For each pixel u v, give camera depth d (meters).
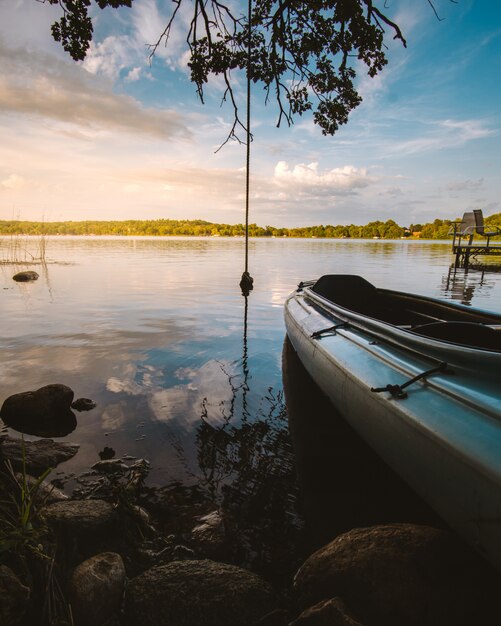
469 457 1.60
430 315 4.45
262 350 5.42
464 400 1.91
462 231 15.38
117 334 6.16
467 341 2.73
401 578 1.57
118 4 4.20
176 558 1.98
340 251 28.44
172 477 2.64
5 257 21.19
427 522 2.30
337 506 2.40
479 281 12.29
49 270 15.17
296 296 5.83
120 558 1.82
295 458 2.91
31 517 1.82
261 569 1.93
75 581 1.65
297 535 2.16
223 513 2.29
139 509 2.24
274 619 1.60
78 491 2.48
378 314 5.26
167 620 1.58
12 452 2.80
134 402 3.78
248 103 7.05
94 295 9.65
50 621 1.50
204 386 4.20
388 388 2.29
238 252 26.69
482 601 1.51
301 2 4.86
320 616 1.48
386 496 2.51
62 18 4.19
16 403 3.42
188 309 8.07
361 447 3.09
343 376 2.92
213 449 3.00
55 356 5.07
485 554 1.51
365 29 4.38
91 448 2.99
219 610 1.60
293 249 30.84
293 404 3.81
